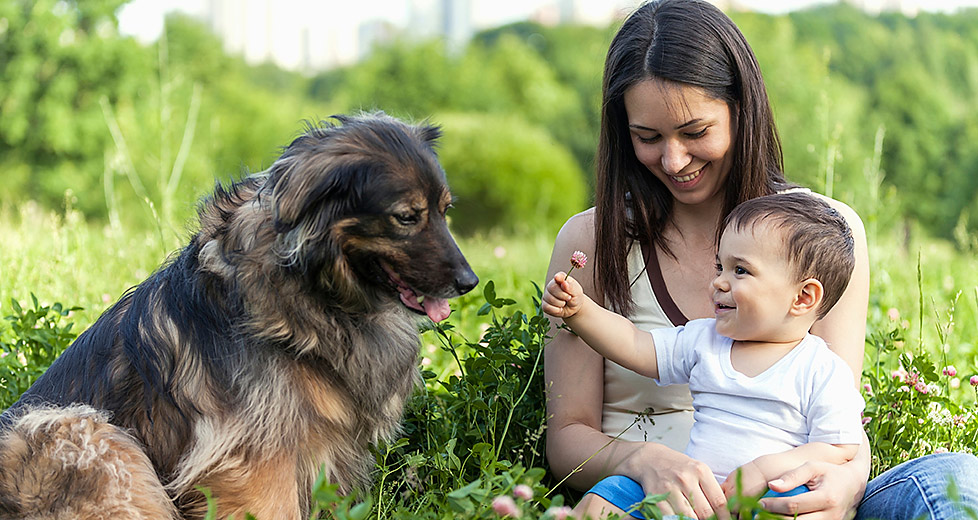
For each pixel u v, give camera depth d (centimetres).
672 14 355
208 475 336
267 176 349
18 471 328
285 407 338
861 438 330
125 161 930
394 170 337
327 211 331
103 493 325
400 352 374
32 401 362
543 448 412
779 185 387
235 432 334
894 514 317
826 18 2934
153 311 355
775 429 332
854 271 368
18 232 816
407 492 380
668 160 355
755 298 335
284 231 324
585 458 356
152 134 2275
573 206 2741
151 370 346
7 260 664
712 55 349
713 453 335
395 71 3369
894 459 397
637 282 384
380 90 3334
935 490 307
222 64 3108
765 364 340
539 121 3403
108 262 702
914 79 2530
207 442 335
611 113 373
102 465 327
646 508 287
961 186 2367
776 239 334
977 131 2439
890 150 2441
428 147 360
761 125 364
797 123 2111
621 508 318
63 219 848
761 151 366
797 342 343
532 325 415
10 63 2416
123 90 2481
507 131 2756
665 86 346
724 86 352
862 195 858
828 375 330
